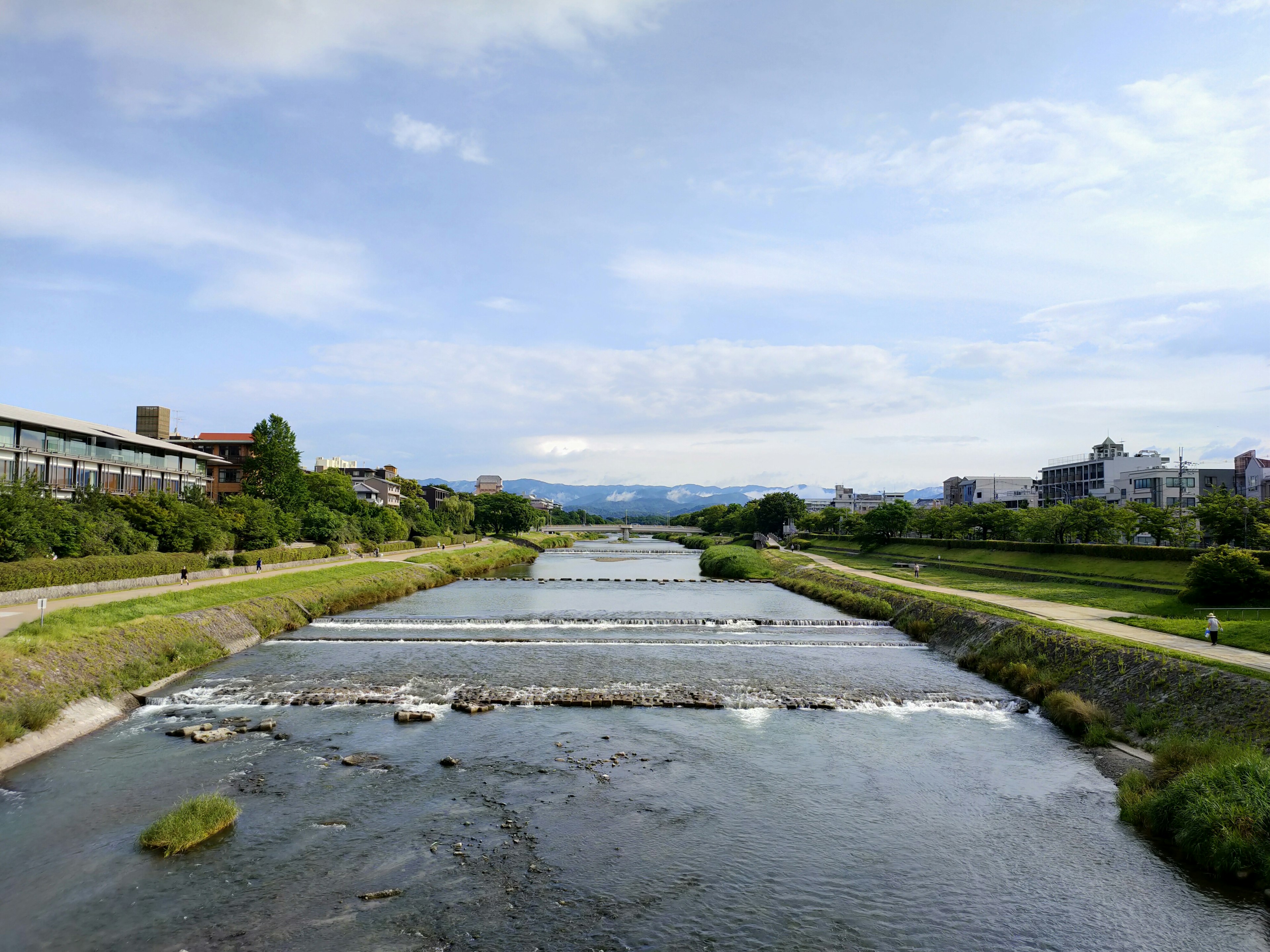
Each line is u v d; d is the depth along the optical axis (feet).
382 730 105.29
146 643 132.77
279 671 137.59
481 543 606.96
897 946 57.93
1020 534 358.43
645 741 102.47
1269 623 130.52
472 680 131.75
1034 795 86.17
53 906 60.75
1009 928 60.39
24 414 237.45
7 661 101.35
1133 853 72.43
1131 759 95.30
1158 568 214.48
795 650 165.58
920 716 116.57
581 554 610.65
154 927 58.29
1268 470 360.89
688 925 60.13
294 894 63.10
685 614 223.51
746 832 76.23
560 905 62.39
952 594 214.48
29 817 76.23
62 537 189.88
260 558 261.44
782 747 101.30
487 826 75.97
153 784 84.89
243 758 93.45
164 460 301.63
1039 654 134.72
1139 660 113.60
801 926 60.29
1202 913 62.03
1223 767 75.51
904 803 83.66
